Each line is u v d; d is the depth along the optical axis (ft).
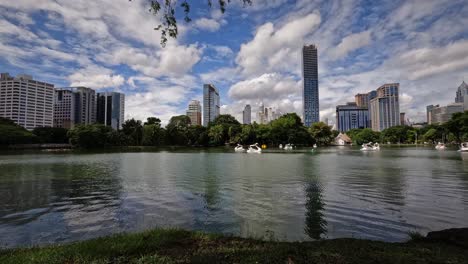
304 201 48.14
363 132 548.72
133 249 20.29
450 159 148.77
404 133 517.55
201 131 419.54
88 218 38.52
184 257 18.83
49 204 47.16
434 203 46.14
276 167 110.32
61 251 20.04
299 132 391.86
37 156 195.72
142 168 108.99
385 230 32.40
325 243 22.48
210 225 34.73
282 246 21.01
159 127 405.39
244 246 21.31
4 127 325.21
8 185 68.74
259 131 381.19
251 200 49.06
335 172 92.22
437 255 19.06
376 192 56.39
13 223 36.50
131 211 42.04
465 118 285.64
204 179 76.74
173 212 41.16
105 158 171.63
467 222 35.50
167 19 26.12
